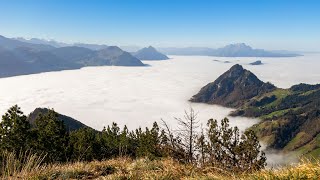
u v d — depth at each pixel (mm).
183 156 9711
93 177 10055
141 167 10047
